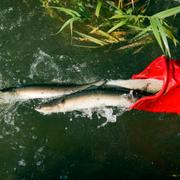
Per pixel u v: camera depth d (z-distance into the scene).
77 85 2.14
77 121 2.16
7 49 2.47
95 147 2.07
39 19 2.61
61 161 2.03
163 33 2.22
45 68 2.39
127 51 2.43
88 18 2.51
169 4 2.63
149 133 2.10
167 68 1.97
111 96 2.06
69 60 2.41
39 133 2.13
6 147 2.09
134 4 2.63
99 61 2.40
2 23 2.59
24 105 2.21
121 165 2.00
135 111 2.17
